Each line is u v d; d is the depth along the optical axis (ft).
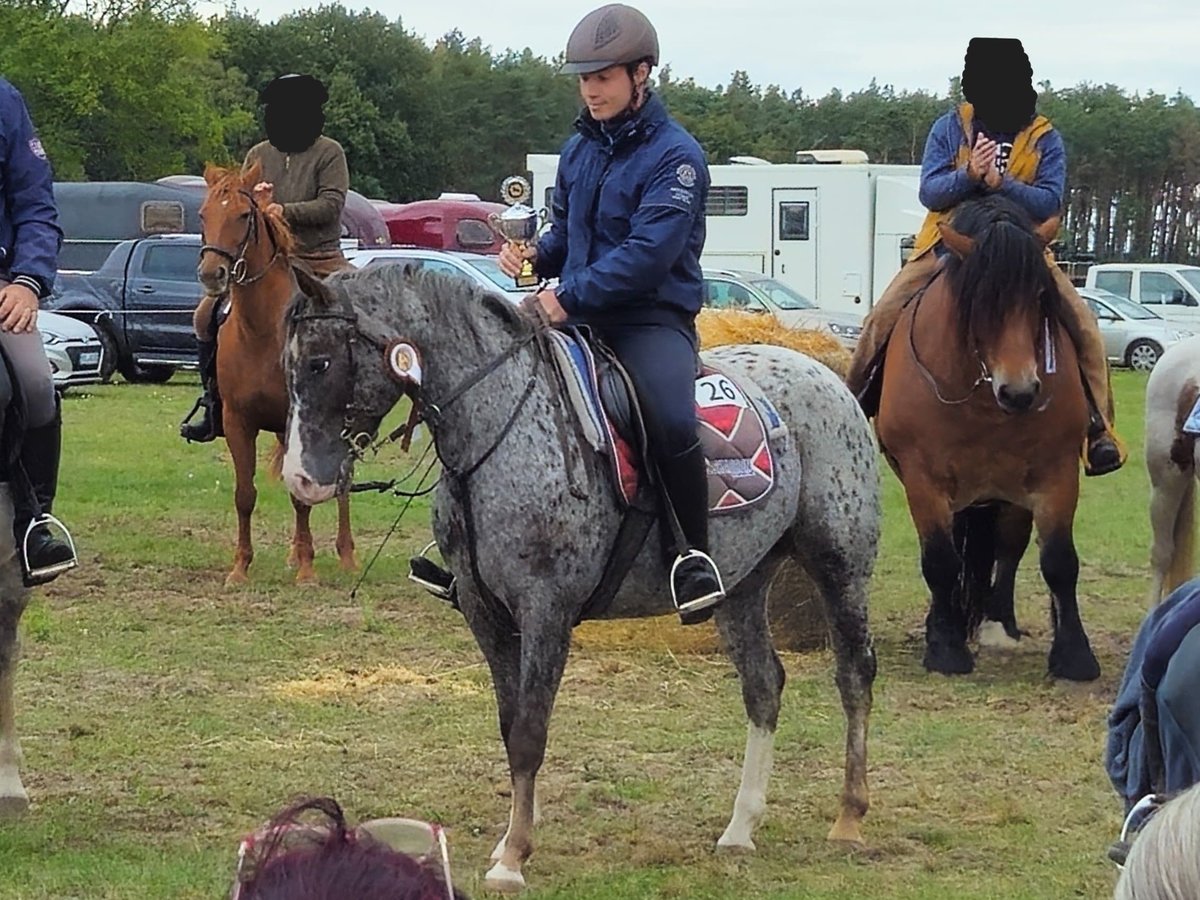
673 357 17.47
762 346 20.10
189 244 77.25
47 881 16.93
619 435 17.13
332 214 33.94
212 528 40.34
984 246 24.88
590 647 28.68
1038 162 27.25
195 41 146.51
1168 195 214.90
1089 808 20.42
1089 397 27.02
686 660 28.02
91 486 45.78
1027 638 30.81
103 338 76.43
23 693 24.90
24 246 18.45
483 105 222.69
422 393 16.57
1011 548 29.73
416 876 5.98
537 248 18.75
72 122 144.56
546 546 16.62
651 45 17.51
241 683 25.94
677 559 17.26
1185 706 10.61
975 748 22.99
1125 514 46.78
